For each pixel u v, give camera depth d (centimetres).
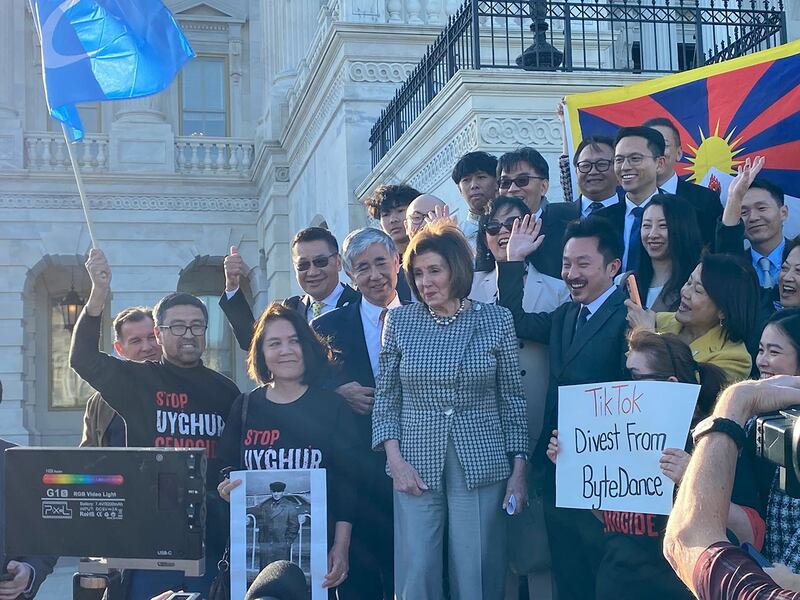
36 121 2341
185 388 498
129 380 489
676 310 457
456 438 430
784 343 359
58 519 325
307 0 1920
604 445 382
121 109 2220
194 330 496
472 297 530
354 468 462
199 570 326
